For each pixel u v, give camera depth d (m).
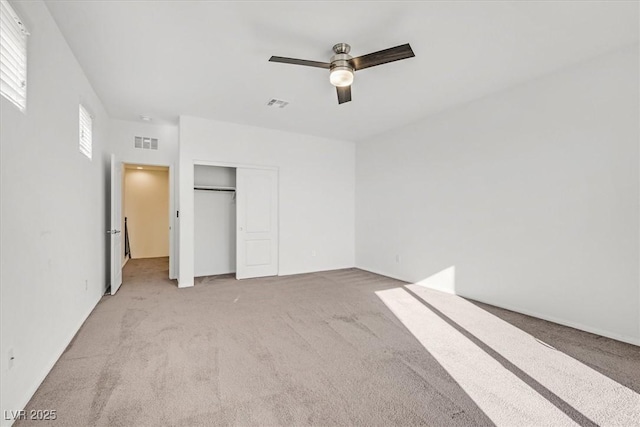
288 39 2.72
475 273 4.06
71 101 2.81
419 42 2.75
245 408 1.82
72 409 1.78
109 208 4.75
